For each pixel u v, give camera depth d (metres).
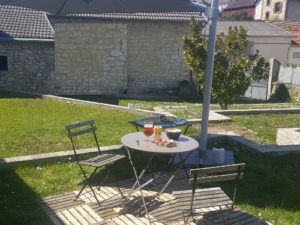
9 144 7.73
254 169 6.53
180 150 4.71
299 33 31.81
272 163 6.96
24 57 18.48
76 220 4.43
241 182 5.93
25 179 5.69
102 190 5.45
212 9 6.32
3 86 18.50
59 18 21.03
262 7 52.12
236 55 13.10
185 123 6.62
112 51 19.41
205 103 6.79
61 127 9.66
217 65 12.63
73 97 18.17
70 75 19.30
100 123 10.46
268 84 21.56
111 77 19.69
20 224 4.27
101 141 8.42
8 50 18.20
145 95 20.91
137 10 22.23
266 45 29.30
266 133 9.88
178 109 14.54
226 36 13.01
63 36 18.86
